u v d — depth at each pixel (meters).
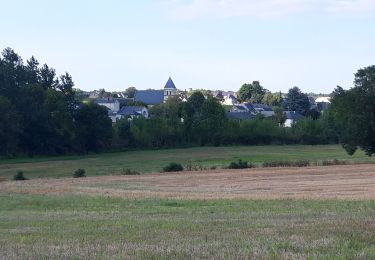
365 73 78.12
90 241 15.77
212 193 41.09
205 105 133.62
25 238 16.89
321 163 77.88
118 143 127.19
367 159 84.62
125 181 56.53
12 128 98.62
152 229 18.72
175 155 108.56
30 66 126.88
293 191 42.16
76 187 49.09
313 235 15.76
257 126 134.62
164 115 142.75
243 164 75.50
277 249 13.41
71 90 124.62
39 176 74.94
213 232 17.34
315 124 132.88
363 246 13.71
